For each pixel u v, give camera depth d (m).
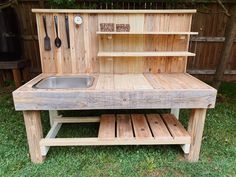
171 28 2.05
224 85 3.66
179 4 3.19
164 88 1.58
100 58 2.12
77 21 1.97
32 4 3.32
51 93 1.49
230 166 1.68
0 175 1.57
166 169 1.66
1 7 2.59
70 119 2.15
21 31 3.44
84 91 1.51
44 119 2.49
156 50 2.11
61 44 2.05
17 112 2.62
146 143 1.71
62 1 2.31
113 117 2.10
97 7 3.15
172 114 2.20
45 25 1.98
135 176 1.58
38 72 3.75
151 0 3.08
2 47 3.16
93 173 1.61
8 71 3.75
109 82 1.79
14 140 2.01
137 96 1.53
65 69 2.14
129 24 2.01
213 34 3.56
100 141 1.70
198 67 3.77
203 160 1.76
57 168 1.65
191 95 1.55
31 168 1.65
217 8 3.36
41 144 1.68
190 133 1.74
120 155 1.82
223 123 2.38
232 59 3.73
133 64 2.15
